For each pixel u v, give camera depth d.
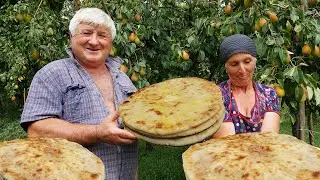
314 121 9.02
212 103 1.72
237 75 2.13
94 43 2.29
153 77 5.64
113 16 4.88
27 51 5.04
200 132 1.61
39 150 1.43
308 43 3.53
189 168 1.37
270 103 2.22
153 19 5.39
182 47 4.57
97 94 2.30
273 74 3.39
